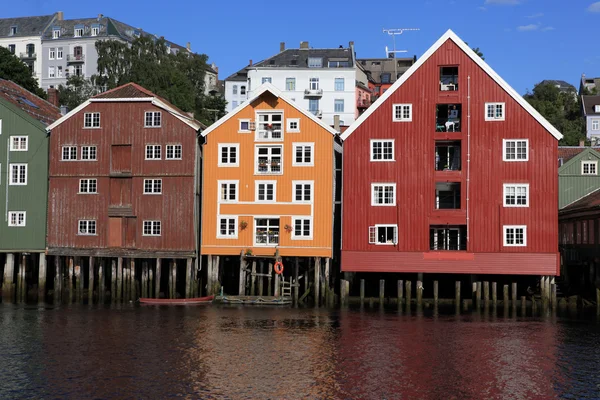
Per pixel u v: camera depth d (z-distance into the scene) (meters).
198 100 101.88
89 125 53.00
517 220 47.72
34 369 30.06
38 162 53.62
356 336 37.41
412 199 48.78
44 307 47.34
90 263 52.31
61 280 53.47
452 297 54.97
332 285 52.22
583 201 57.09
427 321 42.38
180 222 51.50
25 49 124.00
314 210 50.16
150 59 96.00
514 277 53.59
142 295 51.84
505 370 30.64
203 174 51.38
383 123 49.22
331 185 50.03
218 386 27.78
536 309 47.94
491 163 48.12
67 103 93.12
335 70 103.25
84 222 52.75
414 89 49.00
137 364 30.95
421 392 27.36
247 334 37.66
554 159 47.53
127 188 52.47
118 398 26.27
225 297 49.53
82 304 49.06
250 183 50.84
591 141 103.38
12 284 53.84
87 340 35.81
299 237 50.09
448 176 48.53
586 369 30.89
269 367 30.66
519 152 47.91
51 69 122.69
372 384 28.28
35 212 53.41
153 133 52.12
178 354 32.84
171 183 51.72
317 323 41.25
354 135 49.53
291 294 50.22
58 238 52.94
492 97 48.22
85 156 52.91
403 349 34.41
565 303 50.12
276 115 51.03
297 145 50.53
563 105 140.88
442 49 48.75
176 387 27.61
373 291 55.88
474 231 48.06
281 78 104.19
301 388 27.66
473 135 48.28
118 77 94.56
